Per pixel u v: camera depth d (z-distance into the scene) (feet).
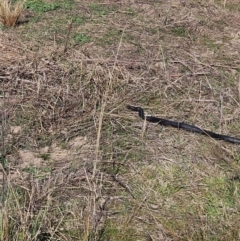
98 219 12.67
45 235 12.05
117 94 17.01
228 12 23.40
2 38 19.70
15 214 12.09
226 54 20.06
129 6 23.29
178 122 15.80
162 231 12.53
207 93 17.44
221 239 12.39
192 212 13.08
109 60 18.49
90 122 15.75
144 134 15.47
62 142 15.05
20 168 14.02
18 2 21.77
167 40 20.71
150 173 14.16
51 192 12.79
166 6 23.41
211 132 15.49
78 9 22.71
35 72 17.57
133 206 13.10
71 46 19.56
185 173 14.23
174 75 18.26
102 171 14.08
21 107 16.17
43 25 21.12
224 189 13.79
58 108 16.20
